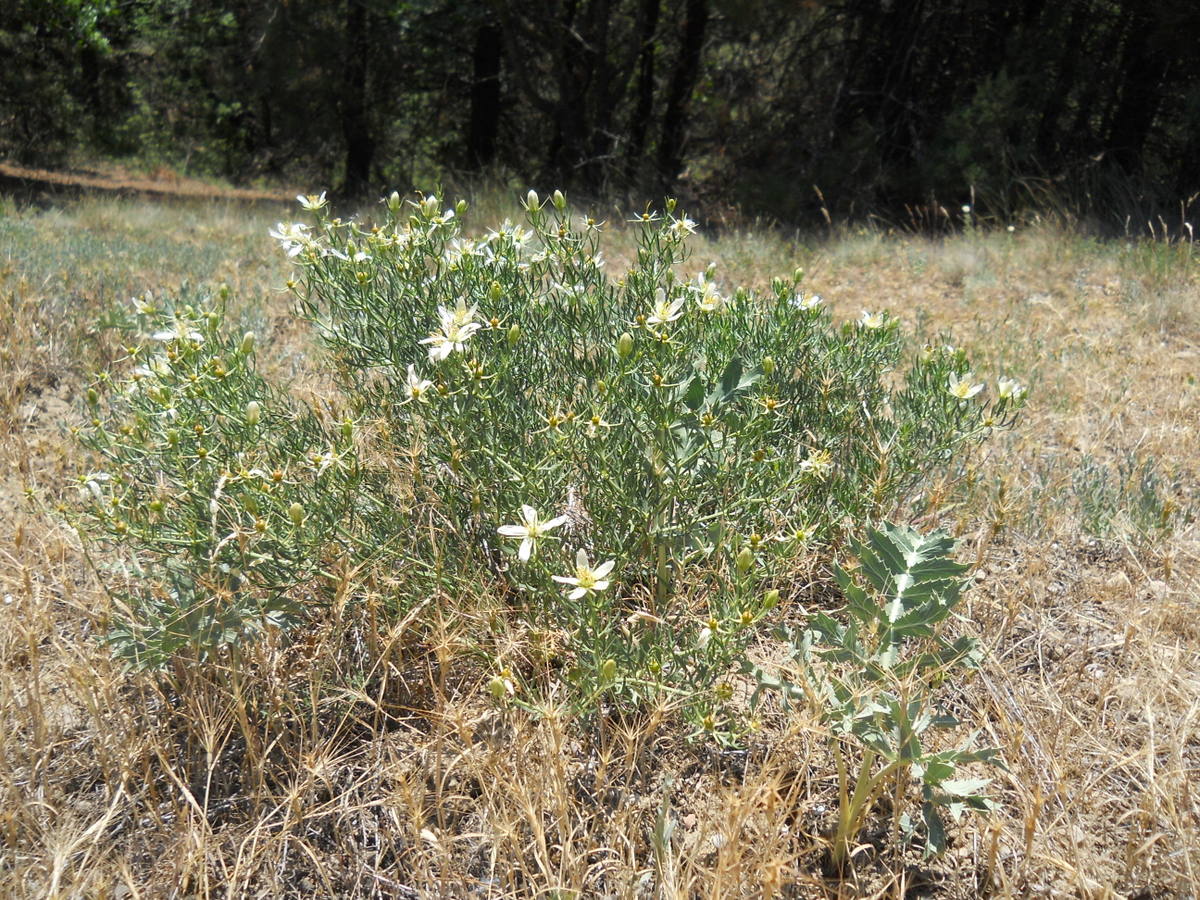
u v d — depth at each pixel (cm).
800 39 1394
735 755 223
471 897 190
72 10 1817
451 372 244
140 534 231
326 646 238
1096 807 209
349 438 240
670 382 252
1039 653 265
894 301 671
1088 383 466
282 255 759
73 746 226
